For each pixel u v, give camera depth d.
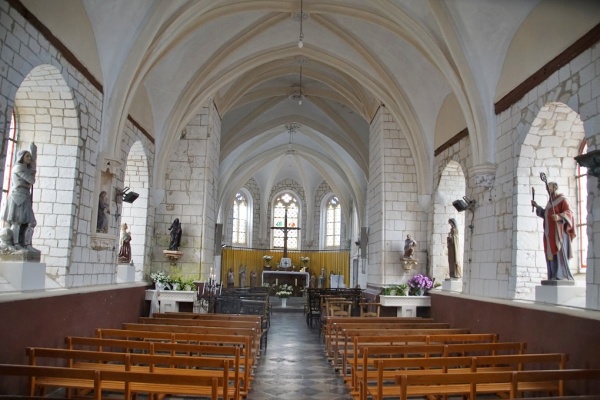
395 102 15.85
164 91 14.76
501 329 9.69
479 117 11.08
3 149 6.90
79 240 9.59
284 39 15.50
